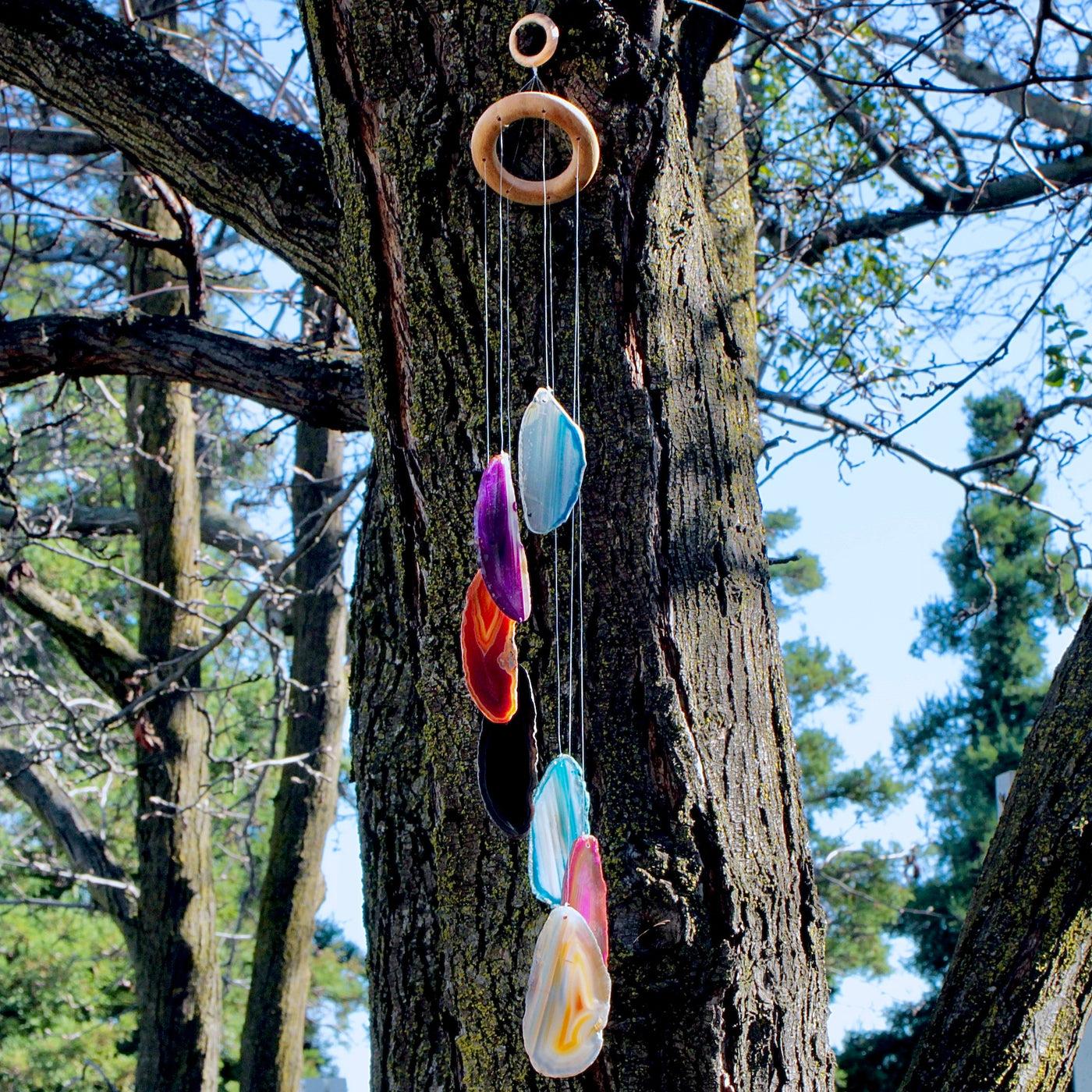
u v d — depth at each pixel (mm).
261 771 8586
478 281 1882
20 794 7492
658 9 1932
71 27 2764
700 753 1843
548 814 1628
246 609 5723
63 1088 10430
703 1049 1785
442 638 1916
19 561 5555
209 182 2756
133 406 6855
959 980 2264
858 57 5578
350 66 1953
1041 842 2281
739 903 1812
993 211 4156
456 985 1917
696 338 2039
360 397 3215
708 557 1955
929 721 15516
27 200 5078
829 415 4719
